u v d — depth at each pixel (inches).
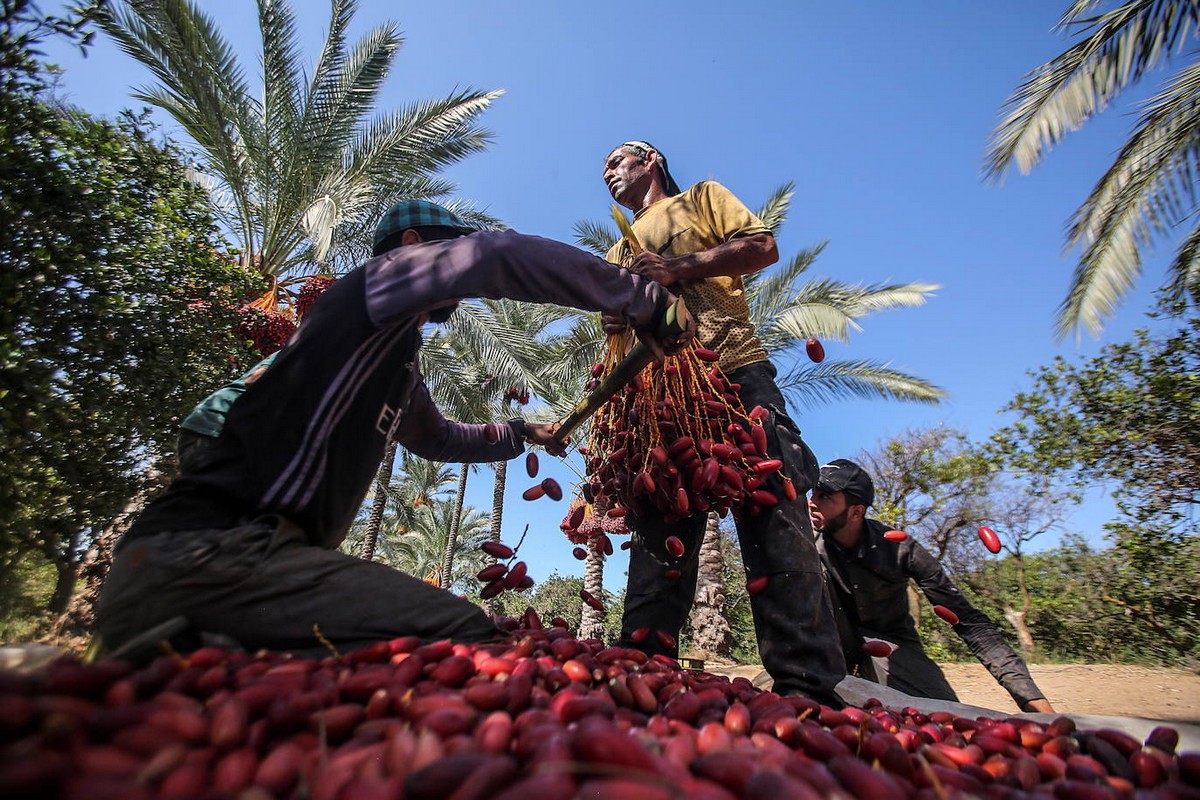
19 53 150.9
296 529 57.1
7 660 52.4
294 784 30.3
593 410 92.3
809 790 27.2
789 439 88.3
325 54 359.6
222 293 215.6
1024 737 51.8
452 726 35.1
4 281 151.3
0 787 24.2
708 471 77.0
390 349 64.9
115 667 37.0
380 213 387.5
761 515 84.0
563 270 64.9
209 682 38.6
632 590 98.7
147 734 30.7
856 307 414.0
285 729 34.6
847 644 132.6
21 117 162.7
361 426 63.4
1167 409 330.6
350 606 54.6
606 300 67.9
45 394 149.4
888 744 41.8
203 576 51.2
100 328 170.1
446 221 77.6
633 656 62.2
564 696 41.8
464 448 99.5
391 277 61.6
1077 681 255.8
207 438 65.8
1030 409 374.6
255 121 364.5
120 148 186.4
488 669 46.3
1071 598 467.2
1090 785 37.5
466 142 392.2
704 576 445.7
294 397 59.3
